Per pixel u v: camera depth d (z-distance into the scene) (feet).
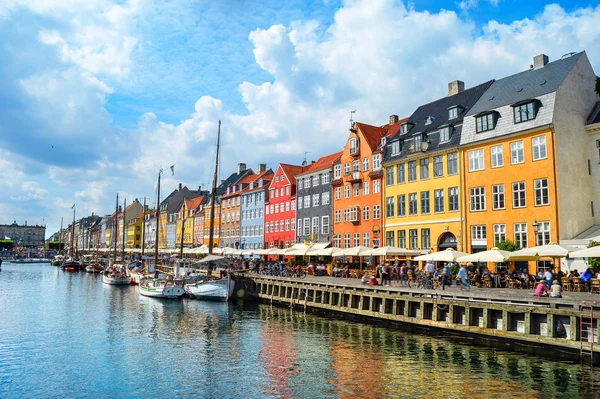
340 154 192.95
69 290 175.94
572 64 116.98
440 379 56.44
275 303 132.36
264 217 234.17
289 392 53.47
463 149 128.67
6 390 56.08
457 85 151.74
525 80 124.98
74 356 71.51
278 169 225.15
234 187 273.54
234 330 91.15
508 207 116.88
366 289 99.50
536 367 60.08
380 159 159.22
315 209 192.34
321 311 115.14
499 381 55.06
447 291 85.81
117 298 148.56
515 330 69.15
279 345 77.10
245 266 169.58
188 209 346.54
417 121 156.25
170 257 245.45
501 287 97.25
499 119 121.60
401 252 114.62
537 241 105.29
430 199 138.21
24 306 128.57
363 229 164.45
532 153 112.57
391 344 76.02
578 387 52.19
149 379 59.67
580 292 81.87
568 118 112.37
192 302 137.39
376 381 56.49
